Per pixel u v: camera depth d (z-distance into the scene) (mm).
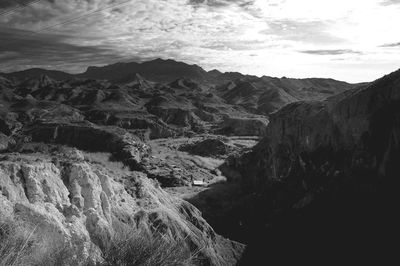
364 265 44875
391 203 52281
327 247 51750
